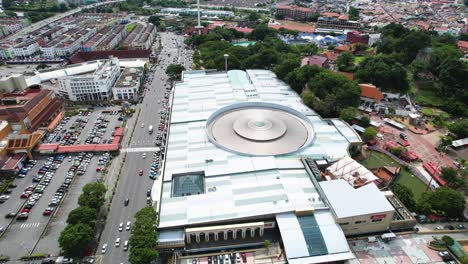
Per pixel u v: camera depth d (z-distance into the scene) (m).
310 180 167.12
